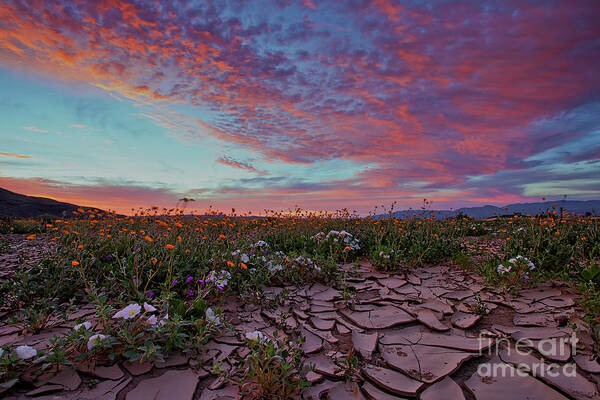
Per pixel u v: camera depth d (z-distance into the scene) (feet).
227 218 25.55
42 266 13.80
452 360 8.62
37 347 8.75
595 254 18.38
